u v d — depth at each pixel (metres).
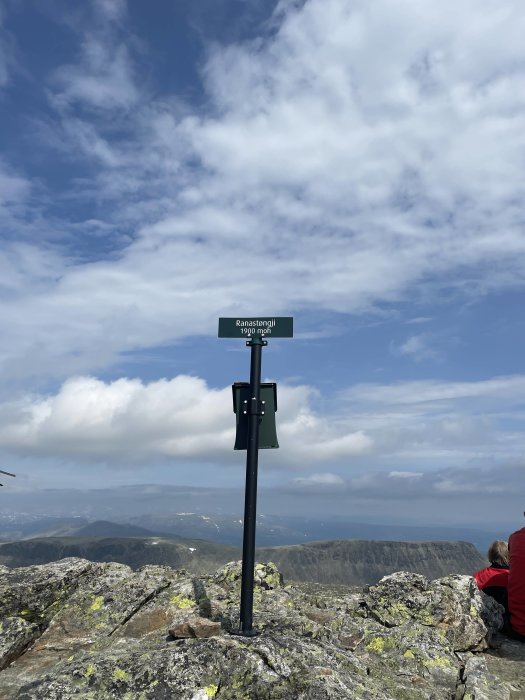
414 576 3.57
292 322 3.17
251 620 2.82
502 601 3.71
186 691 2.14
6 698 2.35
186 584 3.58
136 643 2.90
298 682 2.18
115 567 3.95
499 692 2.49
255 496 2.95
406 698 2.43
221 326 3.23
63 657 2.93
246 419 3.14
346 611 3.48
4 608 3.28
